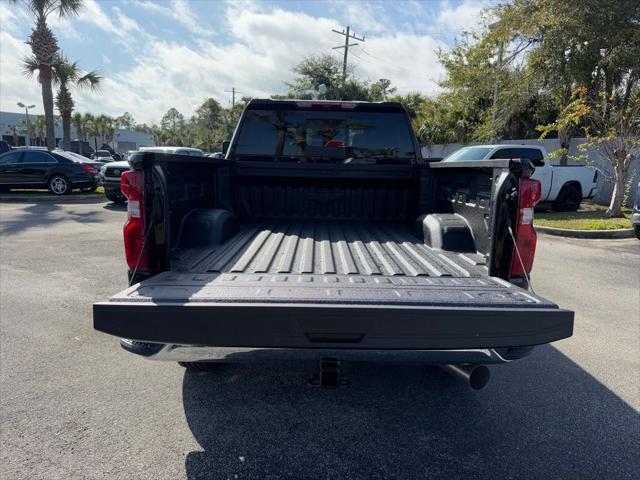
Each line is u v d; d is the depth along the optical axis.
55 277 6.02
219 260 3.03
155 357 2.50
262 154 4.48
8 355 3.78
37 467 2.46
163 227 2.81
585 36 14.06
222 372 3.59
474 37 20.56
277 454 2.62
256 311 2.15
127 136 78.06
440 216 3.64
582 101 12.11
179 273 2.75
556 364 3.84
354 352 2.35
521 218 2.84
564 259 7.88
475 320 2.19
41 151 15.78
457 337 2.20
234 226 3.89
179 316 2.16
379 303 2.22
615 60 13.73
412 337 2.18
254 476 2.43
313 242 3.67
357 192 4.57
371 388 3.41
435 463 2.55
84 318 4.60
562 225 10.81
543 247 8.96
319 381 2.44
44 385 3.32
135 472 2.44
